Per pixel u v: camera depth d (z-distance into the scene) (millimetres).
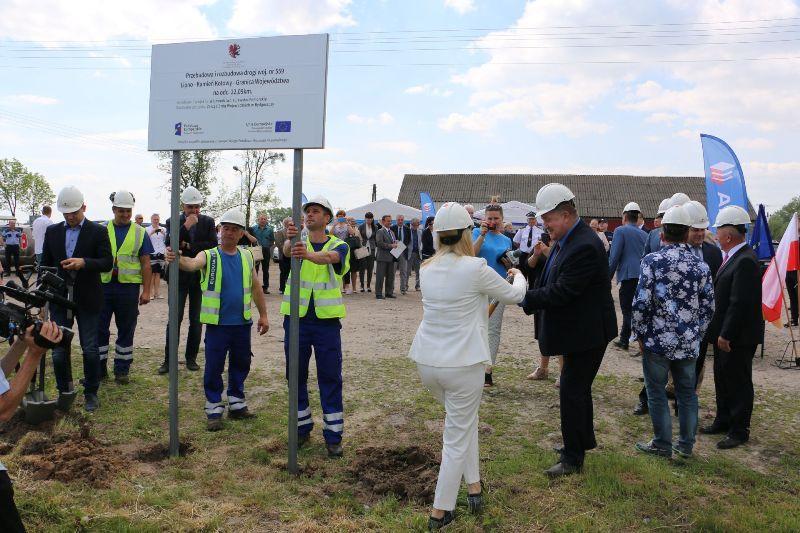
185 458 4492
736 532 3525
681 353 4469
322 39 4066
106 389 6164
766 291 8180
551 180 51188
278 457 4570
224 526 3477
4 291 2449
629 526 3602
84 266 5348
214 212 46031
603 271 4113
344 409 5781
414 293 16234
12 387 2287
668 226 4570
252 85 4223
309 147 4090
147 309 11711
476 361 3480
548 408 5883
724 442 4969
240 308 5234
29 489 3746
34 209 72625
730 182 8812
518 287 3811
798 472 4508
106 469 4148
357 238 14492
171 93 4438
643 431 5320
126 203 6258
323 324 4645
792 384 7020
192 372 6953
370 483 4129
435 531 3463
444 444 3580
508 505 3814
